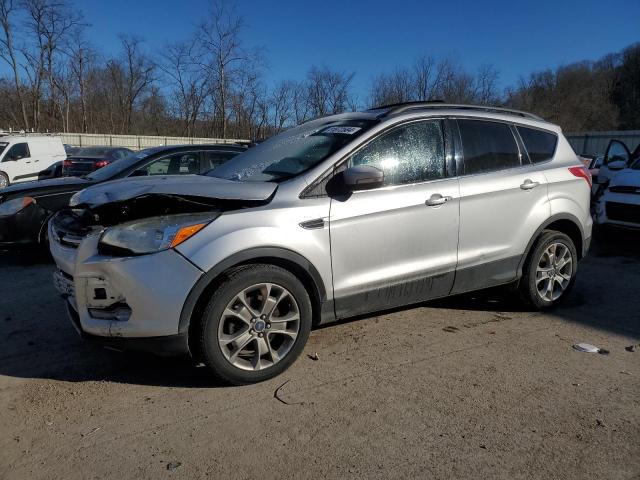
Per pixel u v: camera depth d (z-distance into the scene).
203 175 4.43
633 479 2.55
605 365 3.75
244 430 2.96
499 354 3.94
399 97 33.00
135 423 3.03
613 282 5.89
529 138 4.74
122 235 3.27
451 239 4.15
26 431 2.96
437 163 4.14
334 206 3.64
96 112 47.31
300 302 3.53
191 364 3.78
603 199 7.78
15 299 5.28
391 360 3.83
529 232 4.57
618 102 54.19
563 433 2.92
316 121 4.63
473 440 2.86
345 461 2.69
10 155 17.19
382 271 3.87
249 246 3.31
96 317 3.30
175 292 3.16
